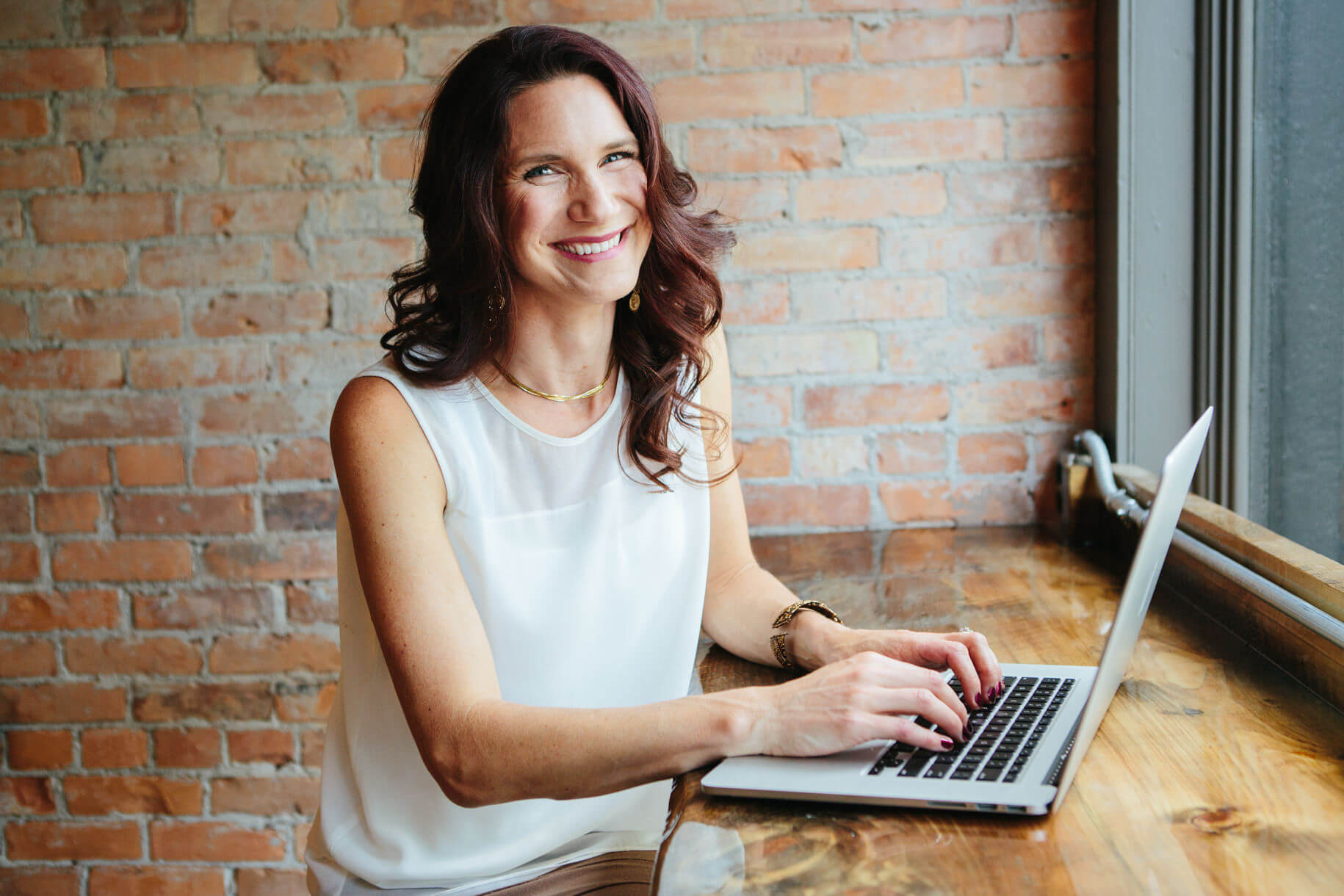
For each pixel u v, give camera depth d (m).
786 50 1.89
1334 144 1.30
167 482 1.98
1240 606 1.24
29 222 1.93
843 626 1.17
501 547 1.15
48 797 2.05
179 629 2.02
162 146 1.92
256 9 1.89
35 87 1.90
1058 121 1.89
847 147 1.91
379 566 1.03
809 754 0.89
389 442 1.08
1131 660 1.16
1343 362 1.28
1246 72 1.58
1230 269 1.63
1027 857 0.74
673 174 1.19
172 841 2.06
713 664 1.24
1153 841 0.76
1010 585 1.55
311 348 1.95
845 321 1.95
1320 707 1.01
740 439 1.98
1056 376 1.95
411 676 0.97
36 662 2.03
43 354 1.96
